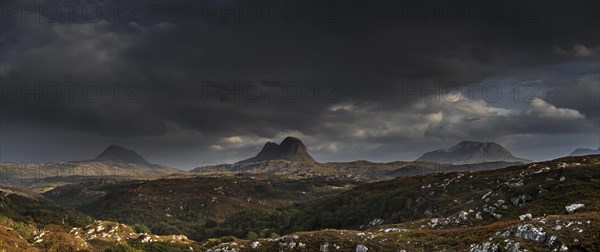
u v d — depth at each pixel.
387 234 105.56
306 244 100.81
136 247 198.50
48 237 185.62
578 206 107.88
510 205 133.88
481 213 132.50
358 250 93.88
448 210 164.38
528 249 72.56
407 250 89.56
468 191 185.88
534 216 114.62
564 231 74.88
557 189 130.75
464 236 91.00
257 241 108.56
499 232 83.25
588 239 71.31
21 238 177.12
